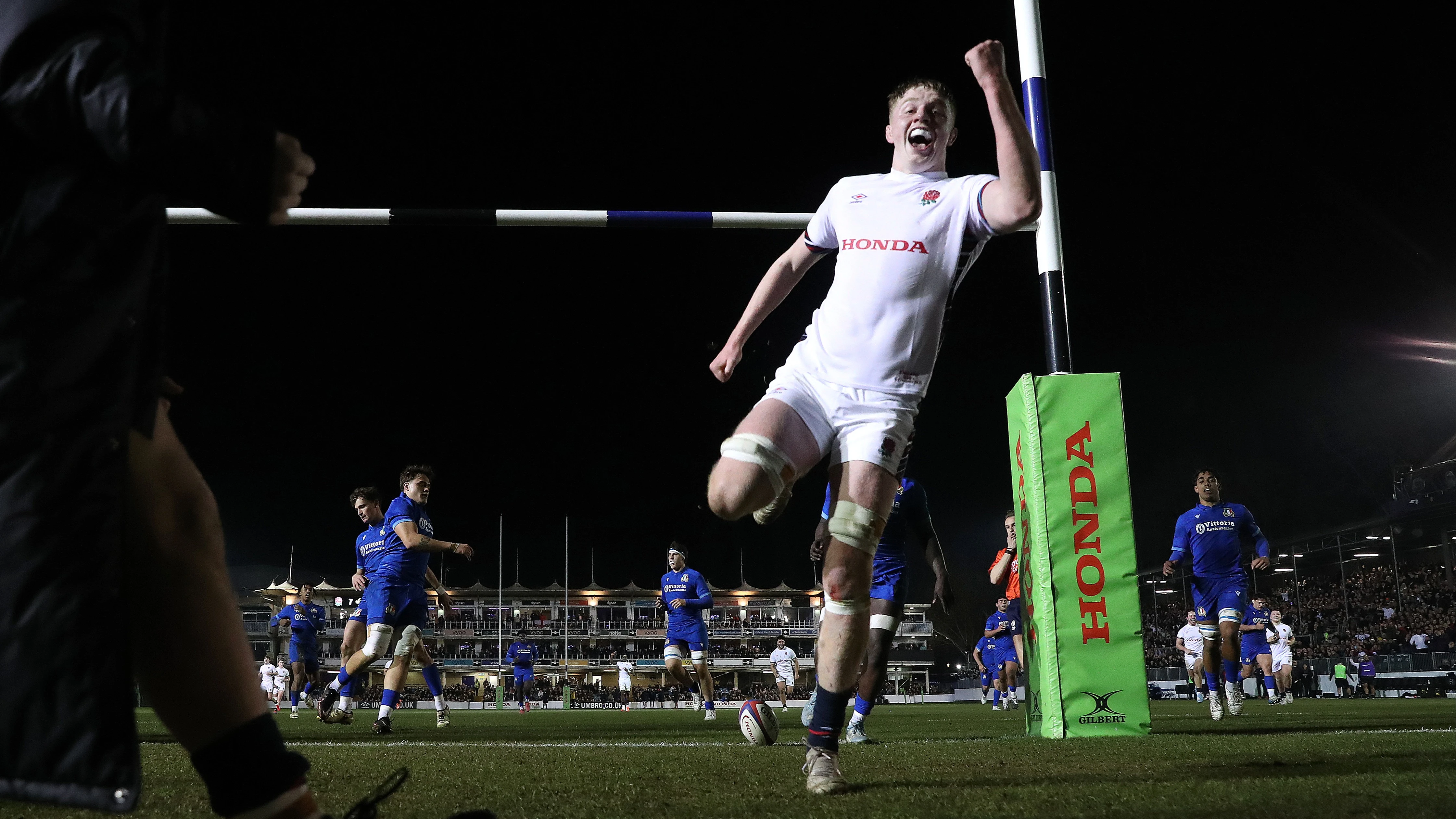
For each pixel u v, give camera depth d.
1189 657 17.47
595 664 72.81
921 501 6.14
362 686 12.88
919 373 2.92
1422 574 42.72
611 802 2.46
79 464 1.09
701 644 12.67
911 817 2.11
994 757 3.87
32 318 1.10
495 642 73.00
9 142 1.13
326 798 2.59
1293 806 2.13
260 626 63.56
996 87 2.63
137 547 1.23
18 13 1.10
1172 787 2.57
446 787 2.83
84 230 1.13
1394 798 2.23
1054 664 5.59
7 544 1.07
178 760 3.94
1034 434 5.79
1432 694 25.97
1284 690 18.36
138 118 1.07
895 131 3.15
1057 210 6.26
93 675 1.06
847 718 12.10
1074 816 2.07
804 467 2.87
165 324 1.24
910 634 73.69
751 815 2.18
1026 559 6.02
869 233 2.99
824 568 2.87
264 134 1.16
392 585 8.24
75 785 1.04
